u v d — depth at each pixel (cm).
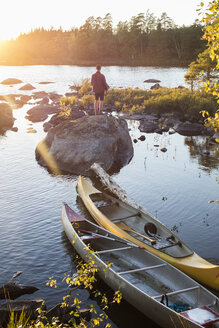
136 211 952
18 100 3231
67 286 730
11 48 12469
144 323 634
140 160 1602
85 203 1073
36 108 2758
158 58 10119
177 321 559
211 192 1220
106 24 12069
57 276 761
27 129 2195
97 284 745
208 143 1884
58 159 1496
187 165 1518
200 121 2405
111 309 668
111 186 1213
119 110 2855
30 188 1259
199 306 622
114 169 1487
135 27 11175
